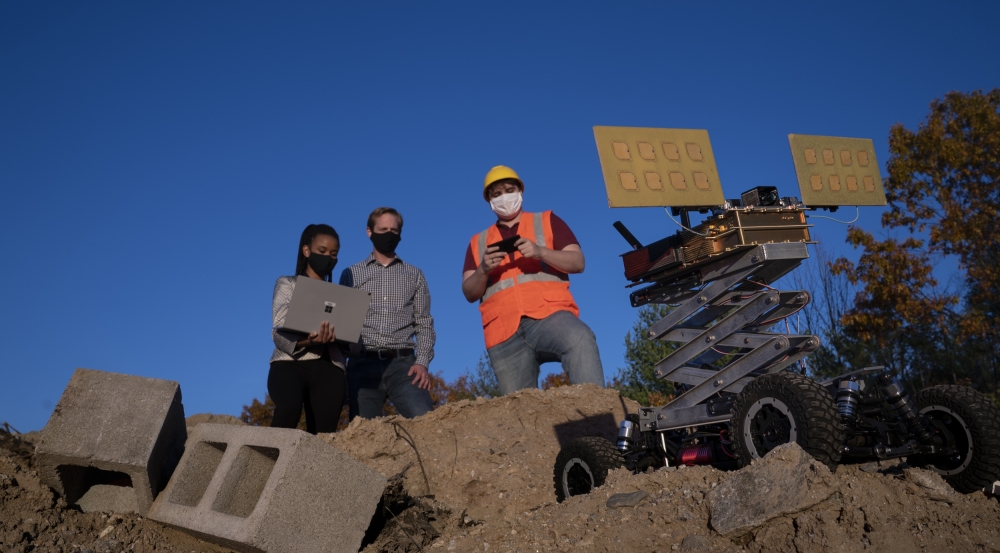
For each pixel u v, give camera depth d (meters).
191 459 4.27
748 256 4.41
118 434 4.05
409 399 6.50
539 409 6.78
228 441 4.17
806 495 3.44
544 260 6.45
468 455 5.97
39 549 3.69
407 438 5.96
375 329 6.57
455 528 4.54
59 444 3.96
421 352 6.66
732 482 3.69
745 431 3.96
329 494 3.89
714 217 4.49
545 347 6.81
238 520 3.74
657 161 4.60
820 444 3.59
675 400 4.72
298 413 5.25
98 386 4.14
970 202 20.00
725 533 3.55
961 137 20.22
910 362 19.81
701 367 4.85
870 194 5.15
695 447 4.63
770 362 4.42
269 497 3.71
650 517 3.82
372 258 6.78
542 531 4.02
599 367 6.62
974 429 3.81
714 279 4.66
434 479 5.70
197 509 3.95
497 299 6.93
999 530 3.44
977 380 18.69
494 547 4.00
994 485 3.79
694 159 4.71
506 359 7.01
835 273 19.80
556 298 6.80
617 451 4.79
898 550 3.30
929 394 4.05
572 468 4.97
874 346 19.30
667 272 4.89
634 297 5.27
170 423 4.31
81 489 4.28
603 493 4.26
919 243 20.02
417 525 4.38
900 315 19.00
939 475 3.88
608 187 4.40
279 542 3.69
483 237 7.16
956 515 3.54
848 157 5.17
